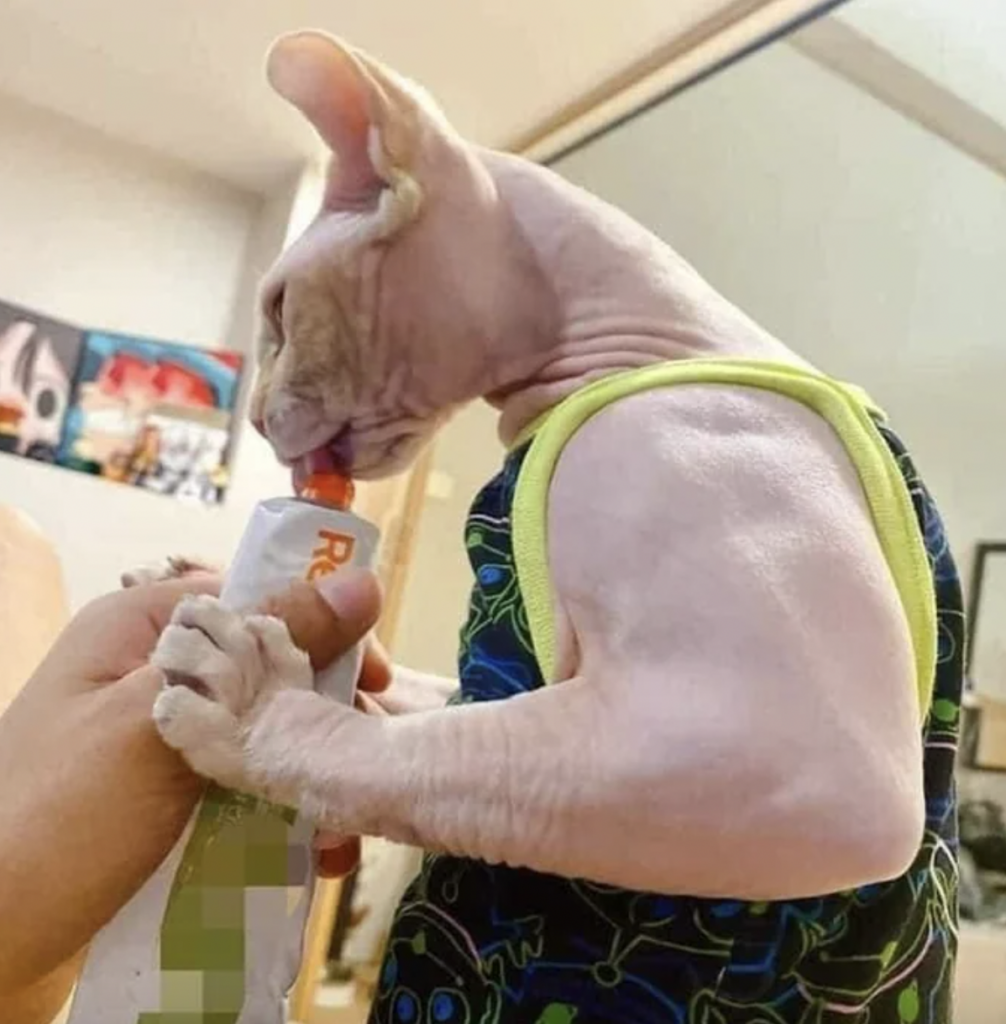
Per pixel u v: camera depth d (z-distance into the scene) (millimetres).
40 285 1988
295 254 649
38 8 1701
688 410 544
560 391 619
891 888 566
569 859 482
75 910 557
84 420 1963
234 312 2107
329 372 651
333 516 597
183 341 2072
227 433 2020
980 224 1896
